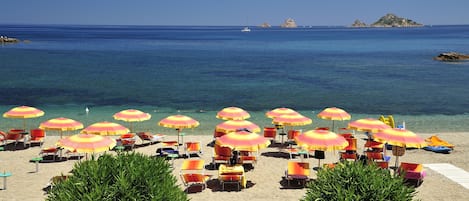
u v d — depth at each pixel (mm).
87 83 44938
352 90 42156
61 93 38562
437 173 16375
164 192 7145
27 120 27406
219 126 18328
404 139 14938
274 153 19547
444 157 19000
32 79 47219
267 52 98062
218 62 71438
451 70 61250
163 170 7625
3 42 119375
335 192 8141
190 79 49219
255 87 43500
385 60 76938
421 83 47531
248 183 15320
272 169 17016
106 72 55156
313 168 17234
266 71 58281
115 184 6988
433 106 34469
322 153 16281
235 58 80062
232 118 20469
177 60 74500
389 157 17094
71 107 32406
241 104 34406
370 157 16719
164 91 40375
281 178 15891
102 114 29781
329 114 20375
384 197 7879
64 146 14242
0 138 20266
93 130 17281
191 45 127562
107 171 7266
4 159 17891
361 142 22094
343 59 79000
